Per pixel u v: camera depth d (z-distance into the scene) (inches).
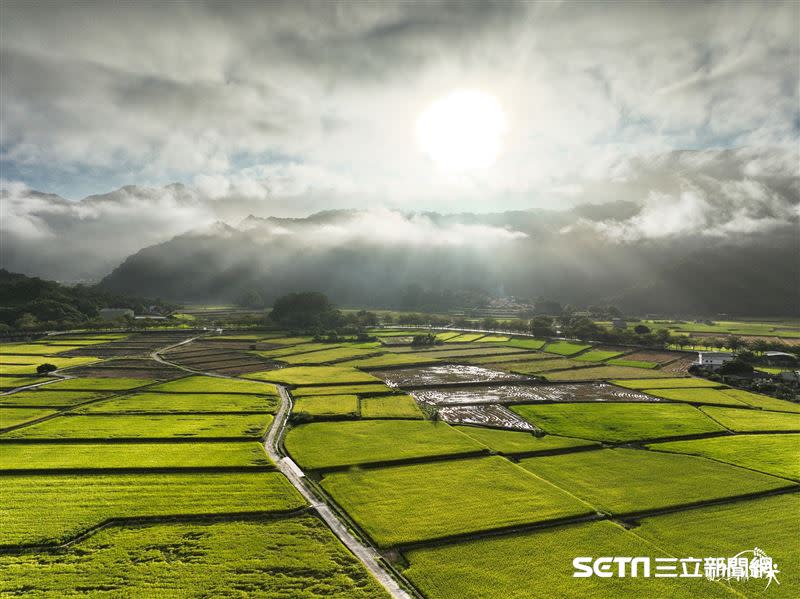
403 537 2022.6
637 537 2059.5
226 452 2987.2
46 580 1710.1
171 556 1873.8
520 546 1979.6
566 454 3125.0
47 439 3201.3
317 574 1771.7
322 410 4055.1
